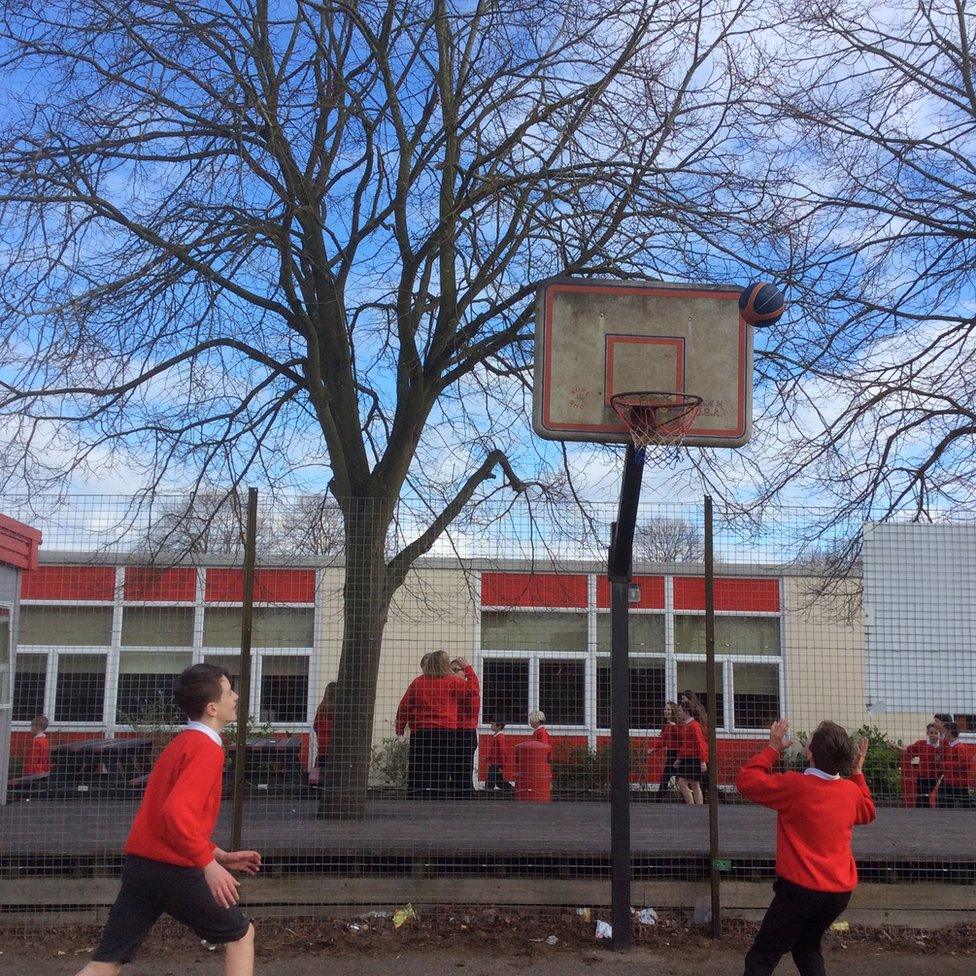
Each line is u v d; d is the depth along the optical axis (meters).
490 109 10.13
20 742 7.45
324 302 9.73
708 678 7.00
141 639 7.77
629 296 7.01
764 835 7.66
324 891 7.00
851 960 6.43
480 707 7.89
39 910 6.88
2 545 8.61
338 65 9.97
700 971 6.09
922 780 7.55
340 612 7.87
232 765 7.33
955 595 7.65
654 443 6.80
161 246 9.08
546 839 7.33
